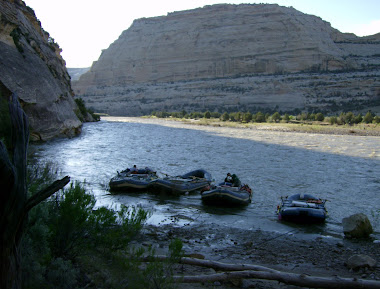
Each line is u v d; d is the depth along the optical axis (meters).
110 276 5.67
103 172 22.33
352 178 22.00
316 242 10.39
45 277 4.98
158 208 14.34
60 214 6.29
